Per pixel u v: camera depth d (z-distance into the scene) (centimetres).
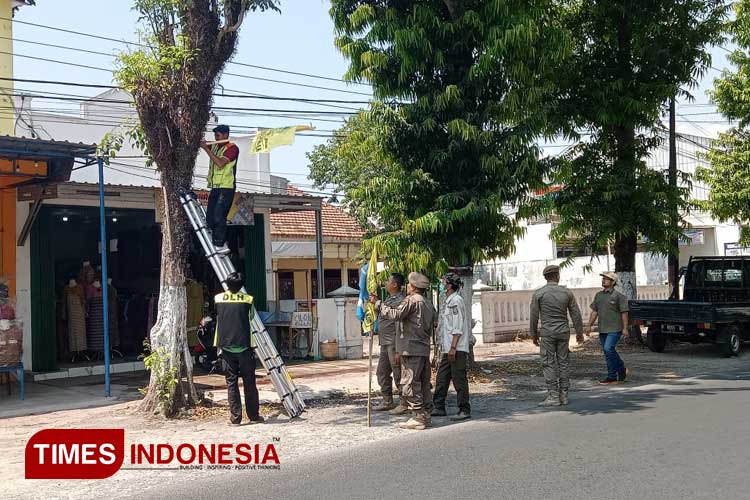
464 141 1190
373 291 954
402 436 861
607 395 1134
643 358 1628
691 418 905
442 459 731
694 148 3011
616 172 1689
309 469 714
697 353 1719
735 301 1762
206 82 1049
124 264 1725
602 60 1714
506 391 1218
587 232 1764
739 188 1922
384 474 680
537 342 1071
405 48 1170
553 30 1211
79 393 1245
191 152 1052
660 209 1684
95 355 1609
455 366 962
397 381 1028
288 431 907
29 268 1434
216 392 1205
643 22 1655
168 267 1042
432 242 1216
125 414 1041
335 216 2773
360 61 1220
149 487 675
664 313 1638
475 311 1948
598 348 1803
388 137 1226
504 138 1187
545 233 3000
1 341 1156
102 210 1202
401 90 1226
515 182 1208
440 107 1182
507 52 1149
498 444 792
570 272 2892
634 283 1784
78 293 1550
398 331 906
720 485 614
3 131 1500
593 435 821
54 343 1460
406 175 1212
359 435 873
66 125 1569
